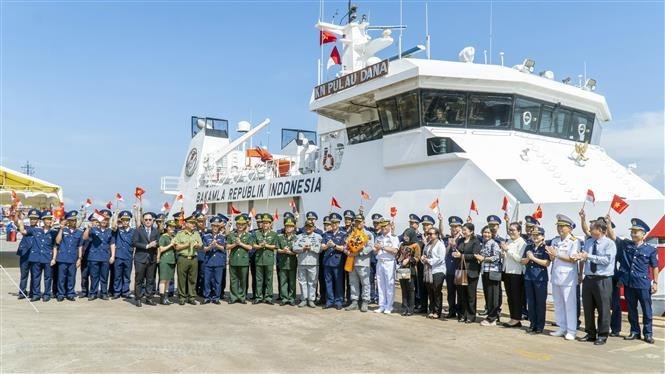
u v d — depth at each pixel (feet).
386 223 40.60
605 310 29.55
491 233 35.68
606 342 30.14
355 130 68.64
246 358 25.26
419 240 40.37
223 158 99.71
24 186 72.64
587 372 23.71
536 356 26.71
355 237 40.37
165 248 42.73
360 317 37.86
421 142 52.95
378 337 30.86
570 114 60.44
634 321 30.91
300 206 72.74
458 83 52.85
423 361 25.22
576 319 31.17
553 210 41.65
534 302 32.81
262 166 85.87
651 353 27.58
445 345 28.94
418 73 51.11
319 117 77.82
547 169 51.70
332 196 65.51
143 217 43.50
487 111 54.54
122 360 24.43
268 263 44.16
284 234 44.93
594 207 39.58
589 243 31.07
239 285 44.65
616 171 57.82
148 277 43.34
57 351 25.99
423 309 39.96
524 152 51.80
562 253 31.73
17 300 43.11
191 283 43.60
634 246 30.96
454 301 38.04
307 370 23.29
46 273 43.37
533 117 56.70
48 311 38.01
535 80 54.95
